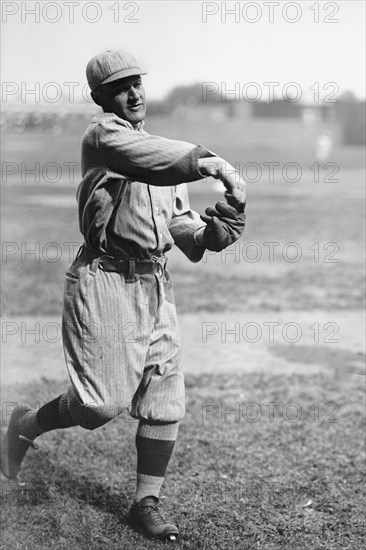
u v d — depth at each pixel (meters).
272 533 3.73
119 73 3.44
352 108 42.84
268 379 6.27
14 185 22.25
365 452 4.79
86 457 4.60
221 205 3.44
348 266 11.34
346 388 6.07
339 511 3.97
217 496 4.14
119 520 3.81
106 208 3.45
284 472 4.46
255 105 42.66
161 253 3.67
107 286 3.53
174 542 3.62
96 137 3.39
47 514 3.83
